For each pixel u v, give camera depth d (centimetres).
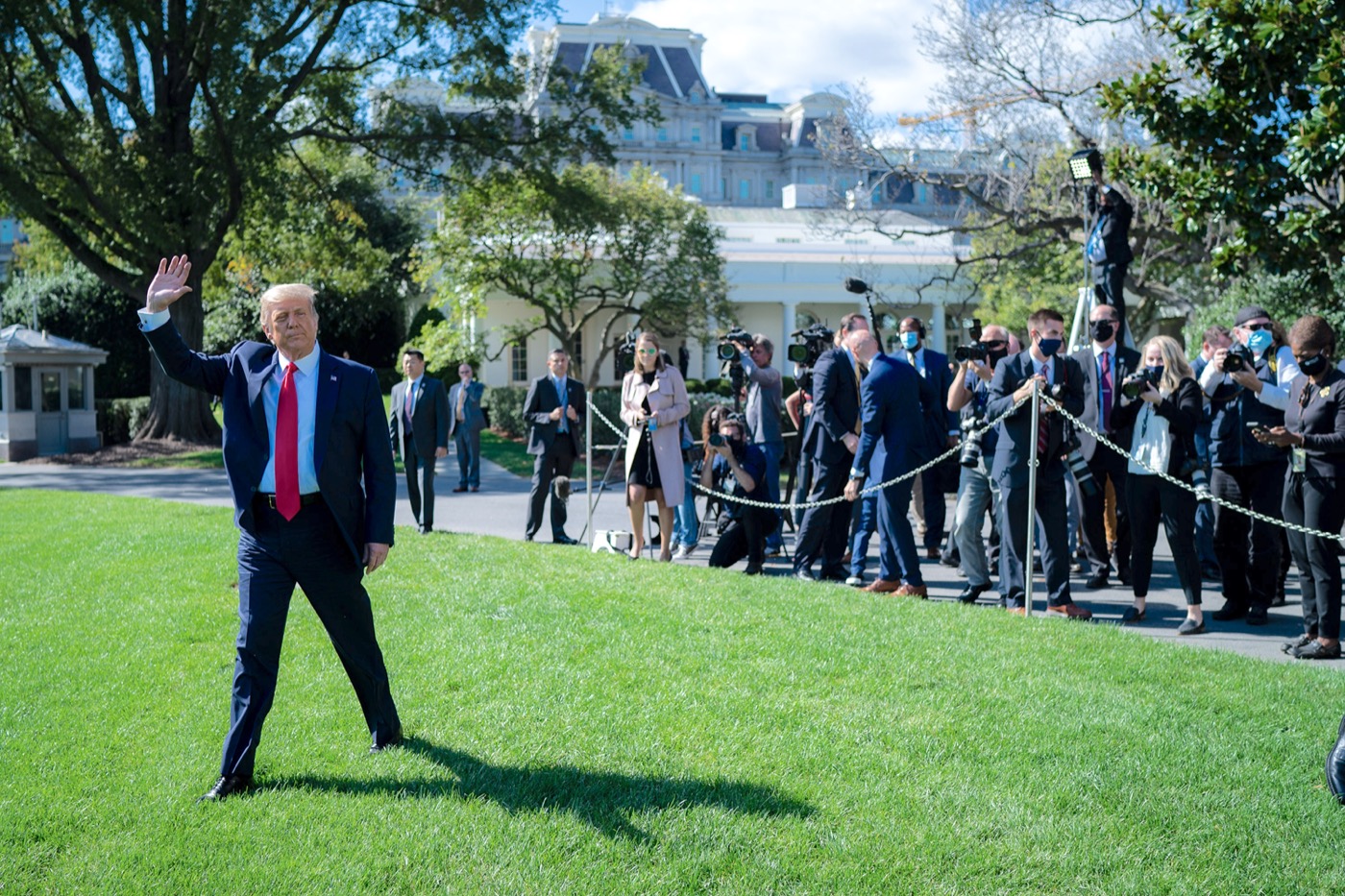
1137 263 2245
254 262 3234
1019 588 794
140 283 2616
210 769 448
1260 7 1127
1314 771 457
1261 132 1191
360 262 3062
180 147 2520
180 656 623
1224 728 506
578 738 483
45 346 2458
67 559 966
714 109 11150
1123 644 655
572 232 2889
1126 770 454
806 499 1035
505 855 371
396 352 4416
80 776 441
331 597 451
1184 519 746
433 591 788
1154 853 384
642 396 994
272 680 438
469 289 2922
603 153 2638
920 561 1077
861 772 450
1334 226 1177
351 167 4228
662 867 366
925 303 4216
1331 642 666
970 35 2083
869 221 2441
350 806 410
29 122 2316
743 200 11581
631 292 3009
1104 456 918
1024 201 2195
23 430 2448
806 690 554
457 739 484
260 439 436
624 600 754
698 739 482
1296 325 668
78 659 616
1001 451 794
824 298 4259
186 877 356
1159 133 1241
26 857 369
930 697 544
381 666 473
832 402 933
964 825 403
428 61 2580
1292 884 364
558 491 1077
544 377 1142
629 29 10944
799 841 385
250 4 2253
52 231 2536
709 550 1159
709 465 1106
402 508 1494
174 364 435
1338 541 662
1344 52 1065
